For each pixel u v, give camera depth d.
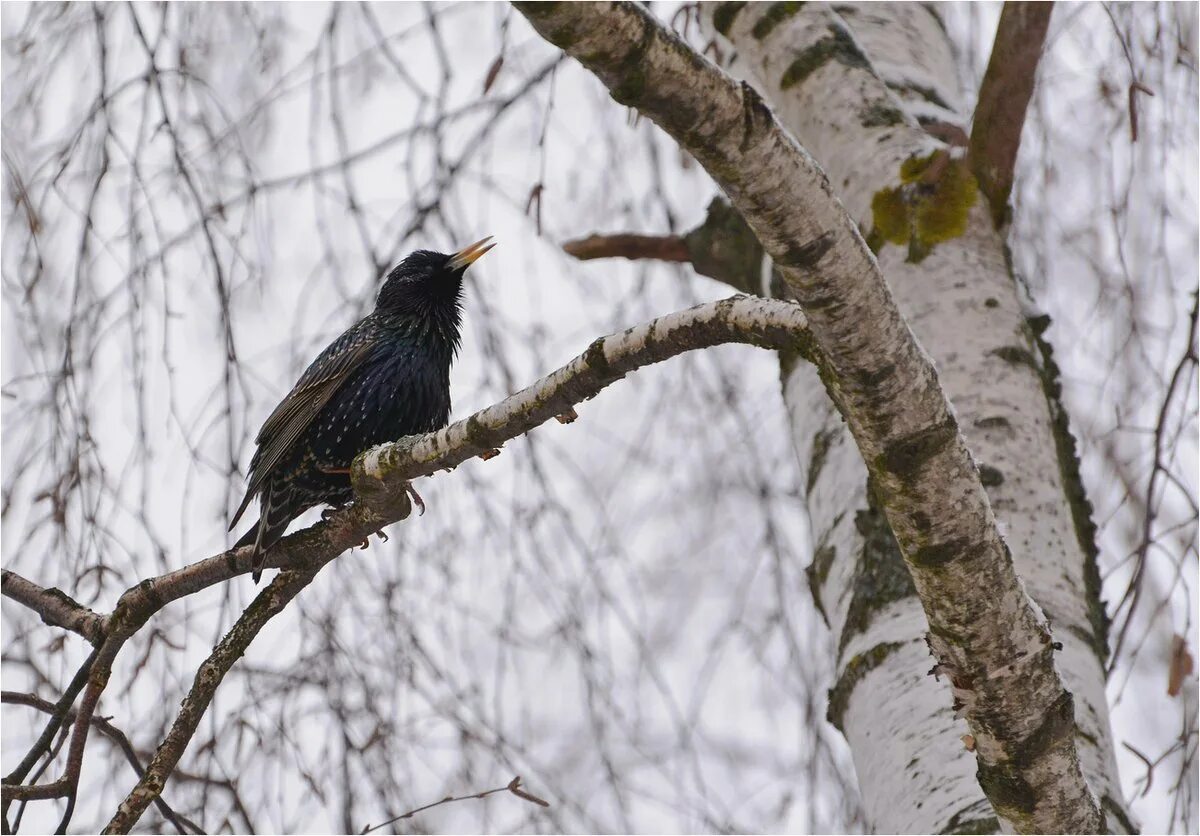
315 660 11.07
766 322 6.50
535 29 5.28
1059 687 6.38
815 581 9.27
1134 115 8.10
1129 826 7.25
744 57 11.06
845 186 10.05
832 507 9.12
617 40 5.28
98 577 10.11
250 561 8.26
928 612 6.40
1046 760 6.38
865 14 11.62
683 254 12.39
